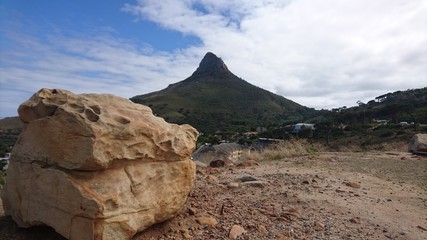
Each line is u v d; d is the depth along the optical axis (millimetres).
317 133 48531
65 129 4402
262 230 5523
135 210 4598
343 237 5637
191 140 5898
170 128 5543
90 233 4109
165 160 5277
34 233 5016
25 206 4879
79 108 4547
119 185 4469
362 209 7207
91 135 4254
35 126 4773
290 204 7152
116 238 4312
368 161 13812
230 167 11812
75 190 4191
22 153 4977
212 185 8156
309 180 9516
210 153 17594
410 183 10031
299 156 15266
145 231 5109
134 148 4754
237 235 5254
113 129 4500
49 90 4902
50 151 4602
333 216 6617
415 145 17344
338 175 10664
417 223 6688
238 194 7570
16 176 5086
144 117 5199
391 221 6668
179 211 5711
